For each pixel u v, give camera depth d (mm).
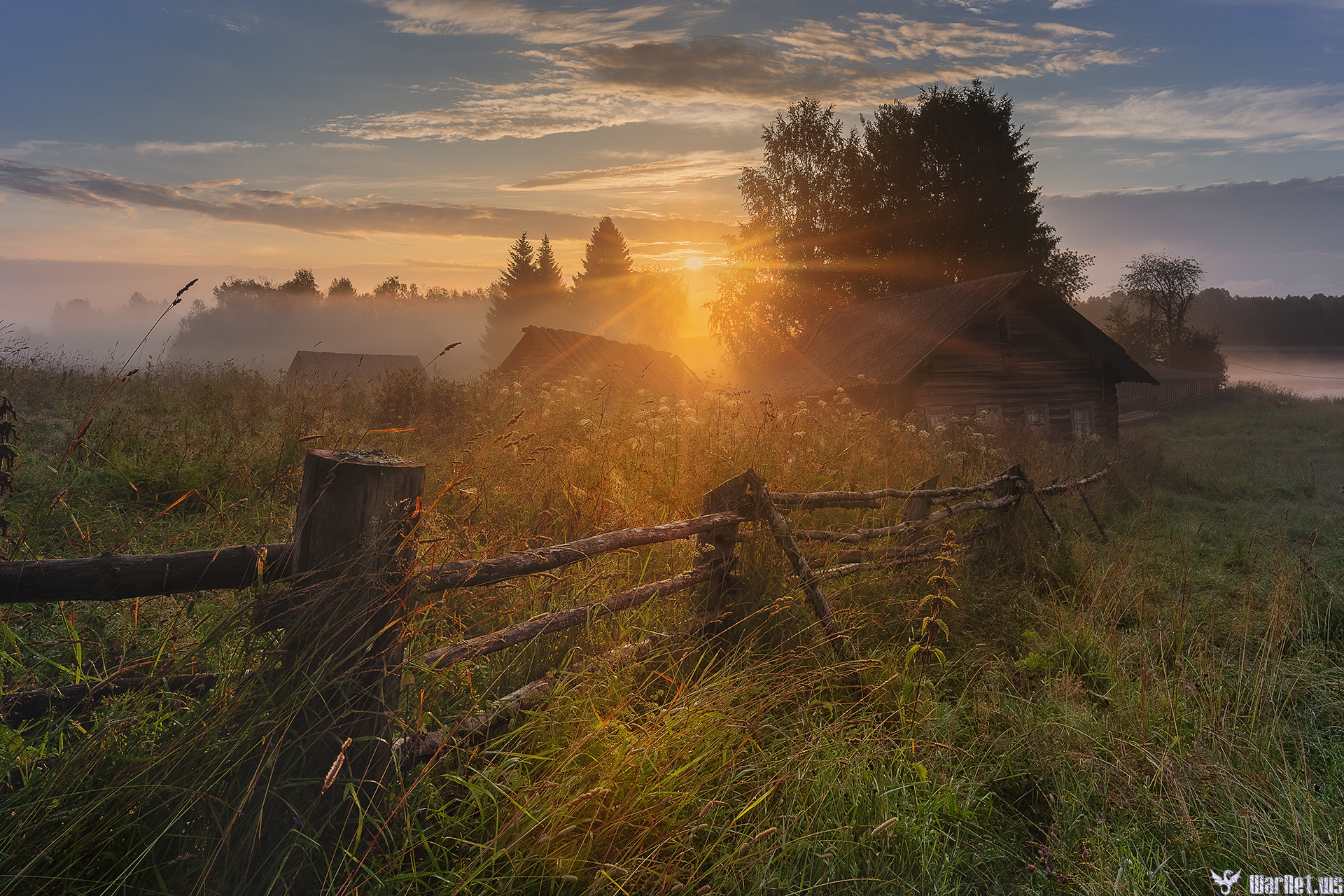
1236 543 7215
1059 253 40000
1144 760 3012
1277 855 2387
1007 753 3057
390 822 2008
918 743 3020
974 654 4176
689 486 5281
